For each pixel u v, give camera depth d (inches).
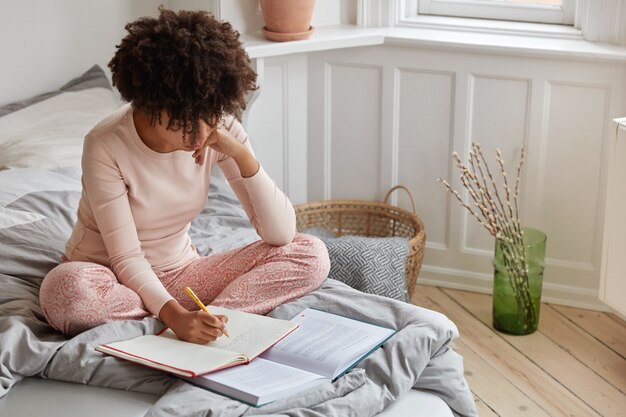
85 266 77.9
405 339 73.5
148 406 68.5
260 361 72.2
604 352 114.5
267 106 130.6
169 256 86.2
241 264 85.7
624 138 104.7
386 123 129.9
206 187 85.0
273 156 134.0
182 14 74.6
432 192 130.8
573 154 121.6
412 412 71.0
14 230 90.0
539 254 116.5
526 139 123.3
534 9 127.4
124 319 78.2
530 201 125.5
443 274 133.2
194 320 74.4
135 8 128.3
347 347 73.4
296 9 119.6
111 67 76.5
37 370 71.7
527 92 121.5
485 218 128.1
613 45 118.6
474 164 127.0
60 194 98.0
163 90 72.0
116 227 79.2
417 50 125.0
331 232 133.5
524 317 117.3
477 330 120.3
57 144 106.3
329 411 66.6
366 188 134.6
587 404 103.3
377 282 111.3
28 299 83.2
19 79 118.0
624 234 106.9
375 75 128.6
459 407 75.2
